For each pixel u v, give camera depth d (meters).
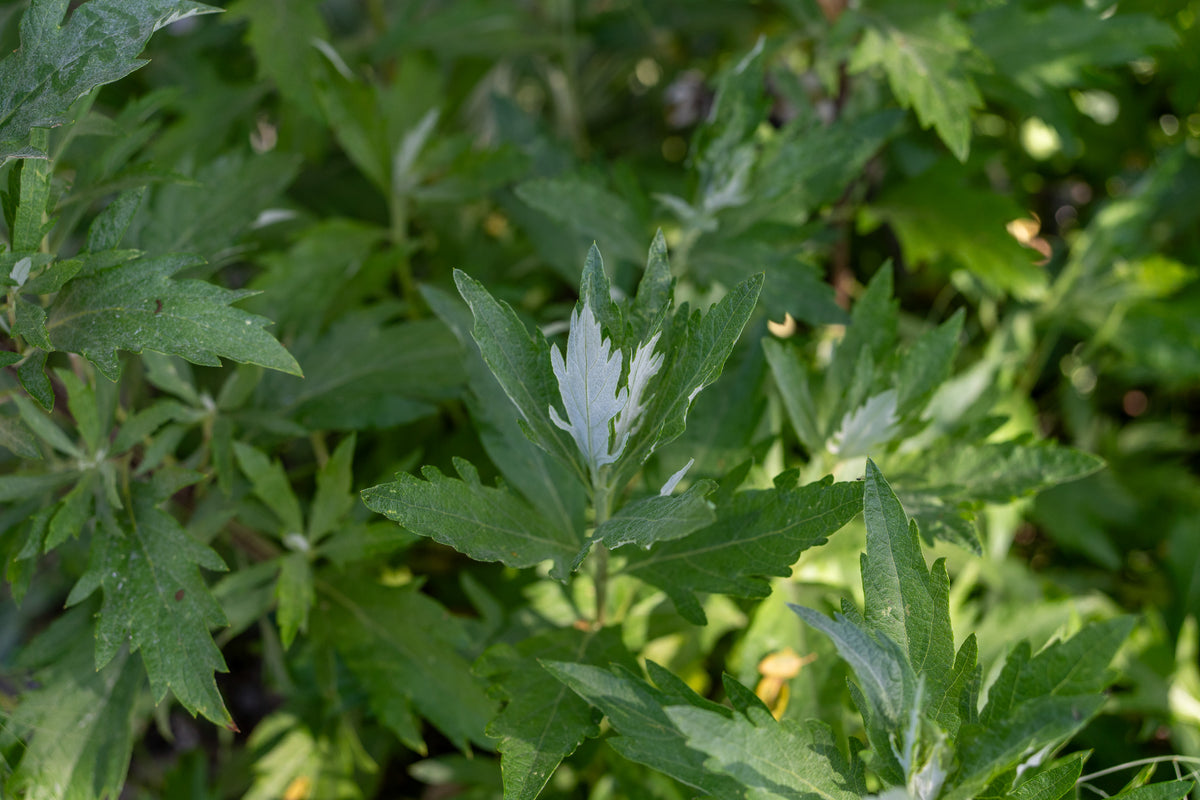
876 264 0.81
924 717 0.49
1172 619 0.65
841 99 0.71
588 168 0.63
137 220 0.60
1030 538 0.73
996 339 0.67
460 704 0.57
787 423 0.62
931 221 0.69
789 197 0.62
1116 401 0.81
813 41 0.77
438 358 0.62
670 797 0.58
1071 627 0.60
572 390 0.50
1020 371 0.75
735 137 0.61
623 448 0.51
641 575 0.54
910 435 0.57
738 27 0.88
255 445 0.61
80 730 0.56
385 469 0.67
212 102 0.76
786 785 0.48
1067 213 0.85
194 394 0.58
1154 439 0.75
